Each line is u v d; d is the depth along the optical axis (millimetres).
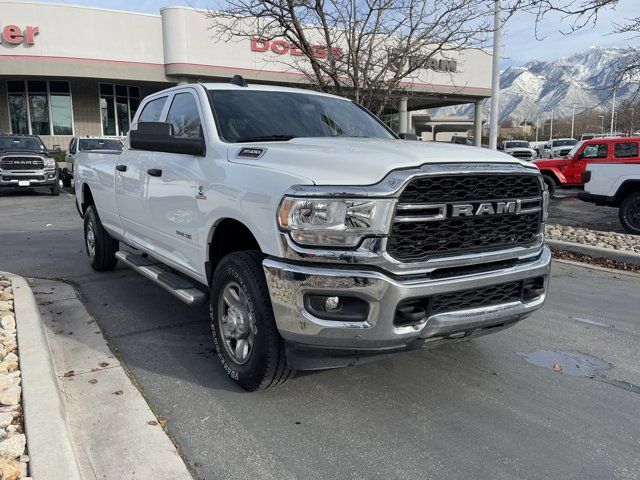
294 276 3104
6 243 8953
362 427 3330
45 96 26516
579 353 4539
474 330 3486
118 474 2811
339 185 3066
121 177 5605
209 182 3912
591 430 3328
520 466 2953
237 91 4703
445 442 3174
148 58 24734
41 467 2645
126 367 4125
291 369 3514
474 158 3395
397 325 3131
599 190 11266
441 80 26688
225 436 3219
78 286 6301
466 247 3336
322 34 10281
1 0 22812
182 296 4258
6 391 3363
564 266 7848
